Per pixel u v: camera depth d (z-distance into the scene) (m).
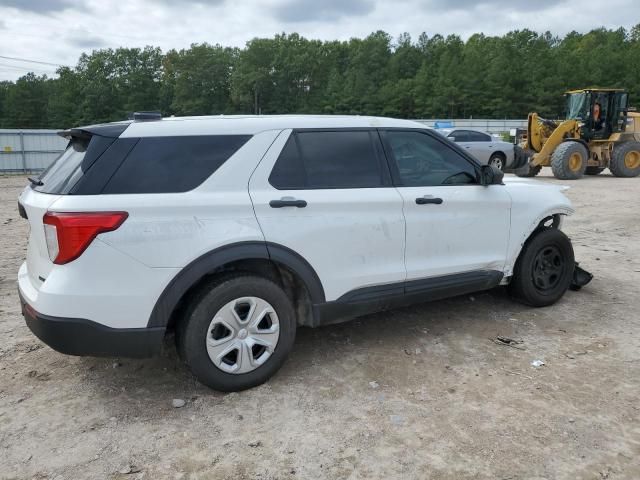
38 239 3.19
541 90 86.44
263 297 3.44
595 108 17.78
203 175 3.33
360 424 3.11
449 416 3.19
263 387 3.54
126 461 2.79
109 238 3.02
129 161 3.19
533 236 4.90
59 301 2.97
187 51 98.12
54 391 3.50
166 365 3.88
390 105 95.06
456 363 3.89
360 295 3.84
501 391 3.47
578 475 2.66
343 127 3.88
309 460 2.79
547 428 3.05
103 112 91.88
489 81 88.38
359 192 3.80
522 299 4.96
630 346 4.16
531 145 18.66
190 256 3.19
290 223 3.51
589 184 16.41
